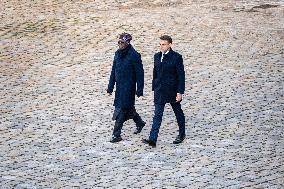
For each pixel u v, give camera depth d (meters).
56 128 37.94
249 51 53.03
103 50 53.69
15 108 41.41
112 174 31.25
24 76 47.81
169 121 39.12
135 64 35.28
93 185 29.92
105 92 44.28
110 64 50.25
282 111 40.31
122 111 35.66
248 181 30.17
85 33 58.31
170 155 33.75
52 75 47.94
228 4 69.75
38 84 46.06
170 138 36.31
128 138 36.41
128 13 65.38
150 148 34.78
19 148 34.91
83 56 52.28
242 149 34.44
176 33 57.81
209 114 39.88
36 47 54.69
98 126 38.28
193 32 58.19
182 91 34.59
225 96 43.06
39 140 36.06
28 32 58.88
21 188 29.58
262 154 33.72
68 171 31.69
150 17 63.50
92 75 47.81
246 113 40.00
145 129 37.81
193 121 38.78
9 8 67.25
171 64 34.34
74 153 34.16
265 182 30.03
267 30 59.31
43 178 30.83
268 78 46.62
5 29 59.84
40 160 33.19
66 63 50.62
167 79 34.56
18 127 38.09
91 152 34.25
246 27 60.16
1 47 54.69
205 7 68.25
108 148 34.84
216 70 48.38
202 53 52.34
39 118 39.56
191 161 32.84
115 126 35.66
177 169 31.80
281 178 30.55
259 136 36.31
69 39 56.69
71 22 61.91
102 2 70.06
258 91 44.00
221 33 57.97
